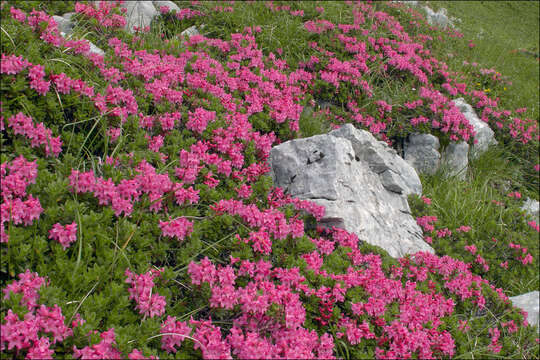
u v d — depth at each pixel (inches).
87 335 127.1
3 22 210.5
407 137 396.5
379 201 281.1
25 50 193.0
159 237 171.8
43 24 211.0
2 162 149.2
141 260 161.0
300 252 205.2
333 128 357.1
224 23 412.8
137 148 204.2
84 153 184.5
